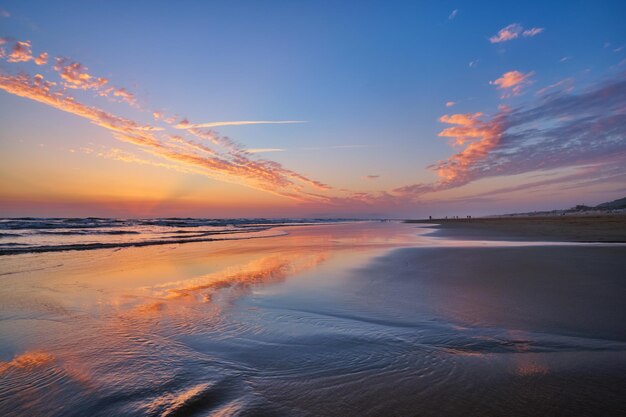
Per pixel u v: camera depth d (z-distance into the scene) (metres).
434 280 8.05
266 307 6.09
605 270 8.82
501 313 5.38
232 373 3.54
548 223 36.44
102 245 18.45
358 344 4.26
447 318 5.24
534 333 4.48
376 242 19.91
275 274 9.38
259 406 2.89
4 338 4.66
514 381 3.15
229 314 5.69
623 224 28.98
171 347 4.30
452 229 35.31
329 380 3.32
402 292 6.98
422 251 13.86
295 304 6.27
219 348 4.24
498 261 10.58
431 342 4.26
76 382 3.43
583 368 3.39
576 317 5.11
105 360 3.93
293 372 3.53
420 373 3.39
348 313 5.65
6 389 3.31
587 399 2.81
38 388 3.33
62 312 5.89
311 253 14.40
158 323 5.26
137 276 9.27
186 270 10.22
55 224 40.53
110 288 7.79
